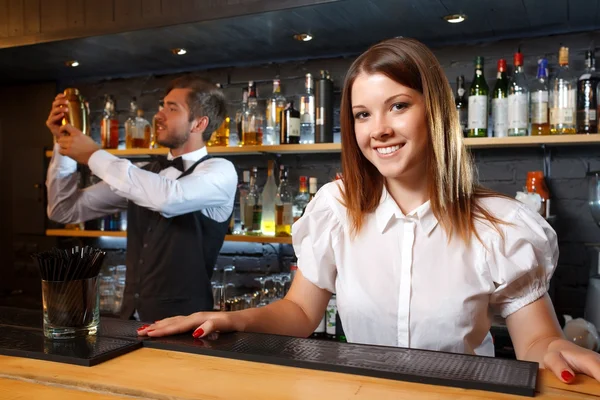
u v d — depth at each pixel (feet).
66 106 7.51
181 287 7.78
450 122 4.13
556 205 8.32
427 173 4.25
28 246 11.51
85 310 3.58
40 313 4.32
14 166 11.62
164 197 7.25
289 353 3.15
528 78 8.44
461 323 4.15
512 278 4.00
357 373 2.87
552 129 7.66
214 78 10.43
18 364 3.08
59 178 8.40
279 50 9.29
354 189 4.53
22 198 11.52
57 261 3.45
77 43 8.95
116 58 9.87
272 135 9.43
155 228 7.89
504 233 4.07
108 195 8.46
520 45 8.49
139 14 8.25
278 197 9.22
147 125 10.48
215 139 9.86
